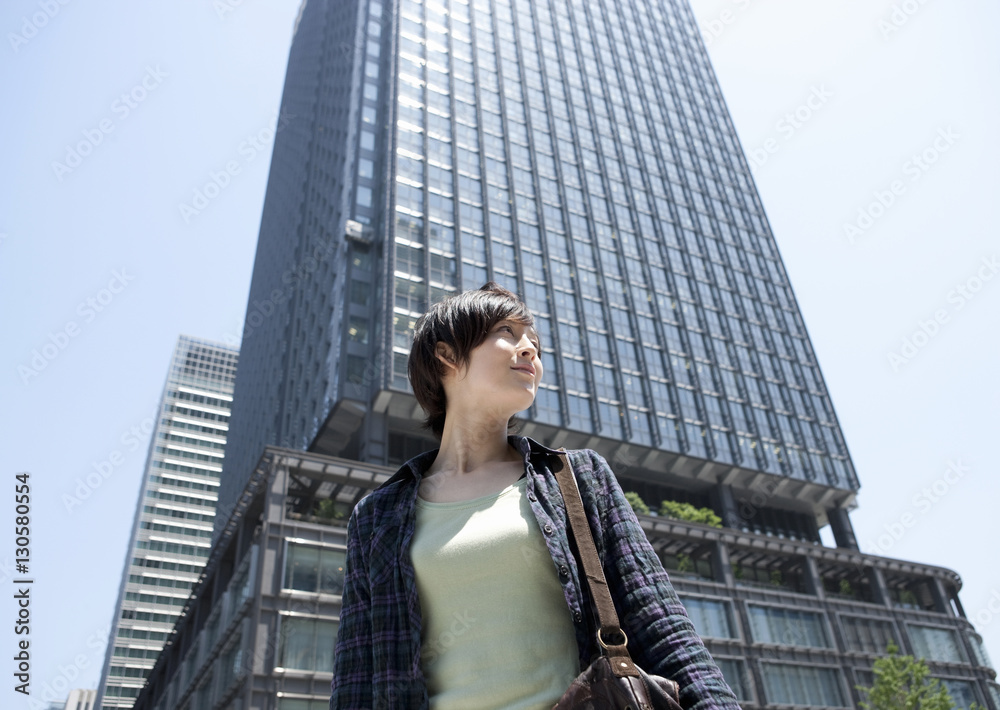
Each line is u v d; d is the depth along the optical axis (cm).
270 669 2878
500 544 181
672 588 174
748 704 3738
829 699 3950
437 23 6850
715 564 4344
